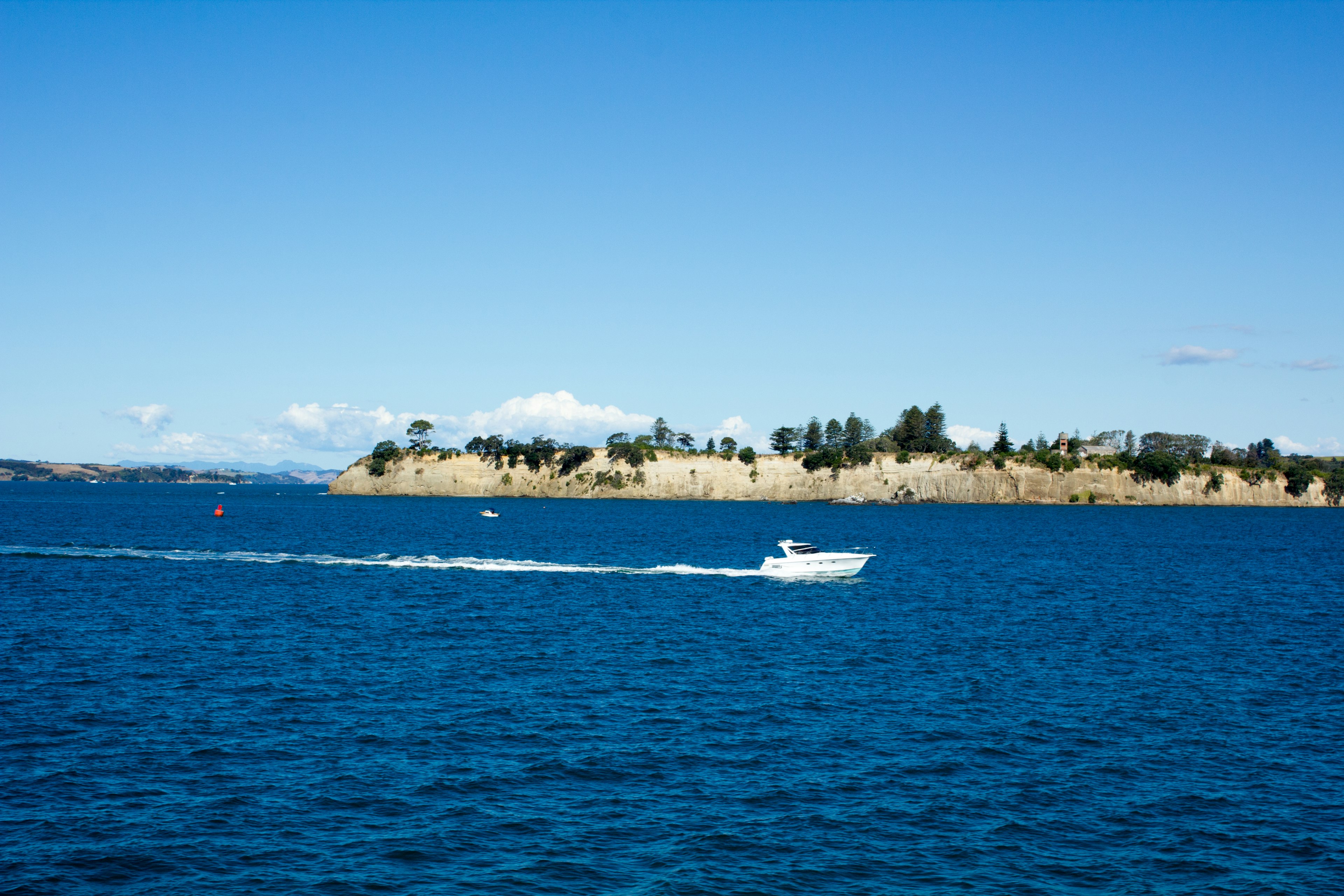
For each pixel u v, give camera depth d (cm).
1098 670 3862
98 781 2480
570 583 6481
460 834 2191
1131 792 2480
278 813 2294
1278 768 2658
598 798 2409
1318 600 6062
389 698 3309
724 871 2025
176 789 2434
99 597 5581
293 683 3516
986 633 4719
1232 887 1988
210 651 4056
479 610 5278
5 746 2736
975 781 2545
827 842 2170
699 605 5556
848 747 2816
